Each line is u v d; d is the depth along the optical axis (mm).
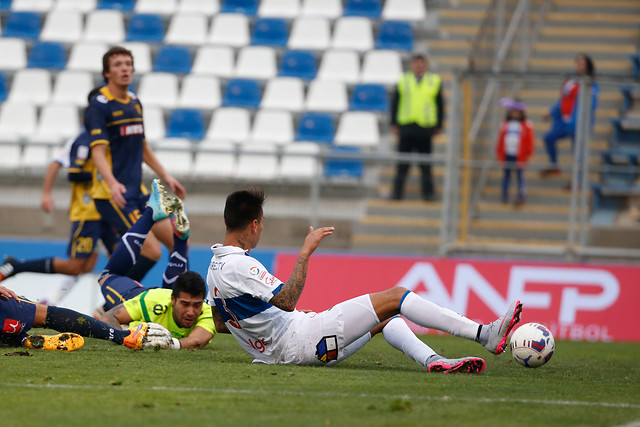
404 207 44594
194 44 64000
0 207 44594
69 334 21094
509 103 44562
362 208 44531
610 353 31797
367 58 61281
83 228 30953
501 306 41469
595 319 41156
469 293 41625
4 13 66812
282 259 42562
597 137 49406
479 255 43031
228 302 18625
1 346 21109
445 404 14039
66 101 60438
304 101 59562
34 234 44562
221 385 15508
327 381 16391
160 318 23922
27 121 58562
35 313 21016
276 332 18672
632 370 23281
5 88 61188
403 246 44562
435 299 41688
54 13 65812
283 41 64250
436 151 54719
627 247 42344
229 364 18844
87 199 30844
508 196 44000
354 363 20891
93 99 27891
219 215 43719
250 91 59625
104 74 28172
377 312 18469
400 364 21250
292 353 18641
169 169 43844
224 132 56875
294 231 43656
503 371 20141
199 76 59844
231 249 18844
